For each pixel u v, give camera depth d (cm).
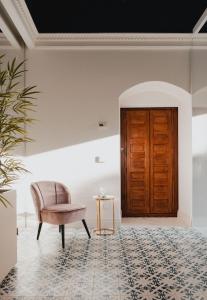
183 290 321
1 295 312
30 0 455
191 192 589
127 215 682
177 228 577
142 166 683
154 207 684
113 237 518
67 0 458
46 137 590
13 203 371
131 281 343
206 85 583
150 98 677
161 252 440
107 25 539
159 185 684
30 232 552
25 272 370
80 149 590
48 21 522
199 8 480
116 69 589
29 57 587
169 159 683
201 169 588
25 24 496
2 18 468
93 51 588
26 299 304
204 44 580
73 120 590
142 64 586
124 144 683
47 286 332
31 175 588
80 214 492
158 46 576
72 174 590
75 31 560
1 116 366
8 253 353
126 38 576
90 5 473
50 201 520
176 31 561
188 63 587
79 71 589
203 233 541
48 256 425
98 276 357
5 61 585
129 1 463
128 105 680
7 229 349
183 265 390
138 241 494
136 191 685
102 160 589
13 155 586
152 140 683
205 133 588
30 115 588
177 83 586
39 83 588
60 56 588
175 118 680
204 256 423
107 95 588
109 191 588
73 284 337
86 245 474
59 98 590
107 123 588
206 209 589
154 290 321
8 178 404
